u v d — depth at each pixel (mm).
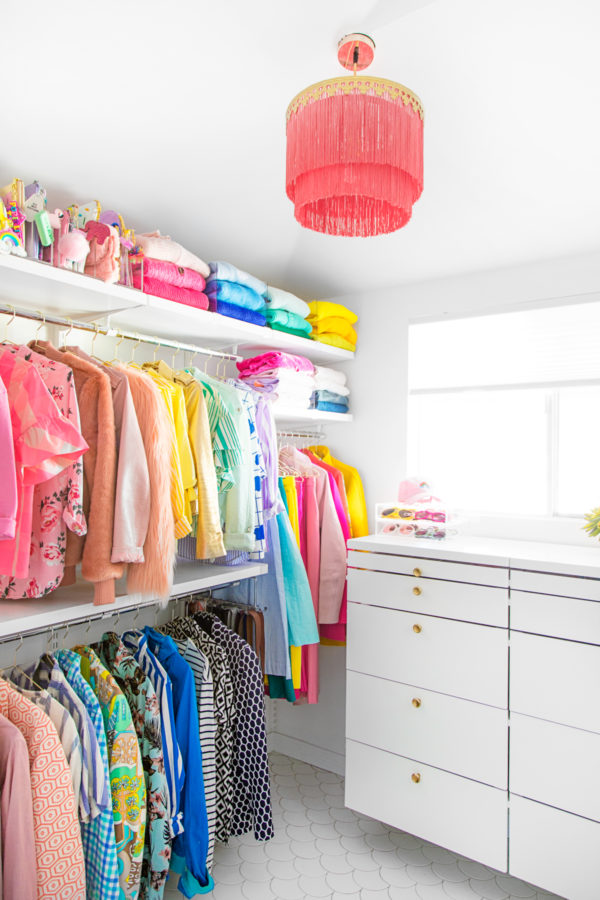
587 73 1368
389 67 1369
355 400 2781
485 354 2486
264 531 2102
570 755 1764
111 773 1505
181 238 2199
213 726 1804
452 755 1969
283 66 1360
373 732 2146
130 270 1787
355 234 1348
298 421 2830
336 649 2701
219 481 1921
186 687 1726
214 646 1933
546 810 1796
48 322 1658
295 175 1147
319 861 2029
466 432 2639
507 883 1938
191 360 2484
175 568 2066
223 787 1880
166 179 1812
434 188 1882
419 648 2047
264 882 1909
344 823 2270
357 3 1180
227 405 1921
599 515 1902
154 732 1629
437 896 1864
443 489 2691
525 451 2500
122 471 1508
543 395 2449
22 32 1238
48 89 1404
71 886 1343
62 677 1542
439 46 1301
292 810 2359
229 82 1408
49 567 1481
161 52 1308
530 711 1831
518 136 1612
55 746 1347
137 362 2258
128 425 1538
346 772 2207
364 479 2742
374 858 2053
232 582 2197
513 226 2070
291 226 2139
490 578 1906
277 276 2580
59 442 1375
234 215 2049
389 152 1088
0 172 1705
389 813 2100
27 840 1261
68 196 1866
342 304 2830
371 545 2170
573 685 1761
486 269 2436
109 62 1332
